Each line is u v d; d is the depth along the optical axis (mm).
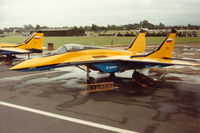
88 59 14203
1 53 27125
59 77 17578
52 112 9062
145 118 8328
